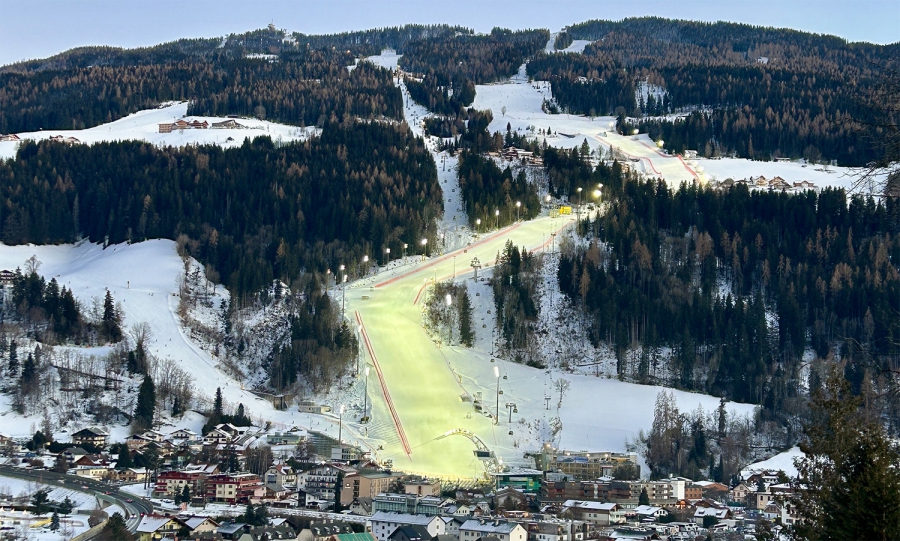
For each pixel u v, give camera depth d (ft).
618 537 536.83
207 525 534.37
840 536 132.57
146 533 519.60
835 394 140.05
